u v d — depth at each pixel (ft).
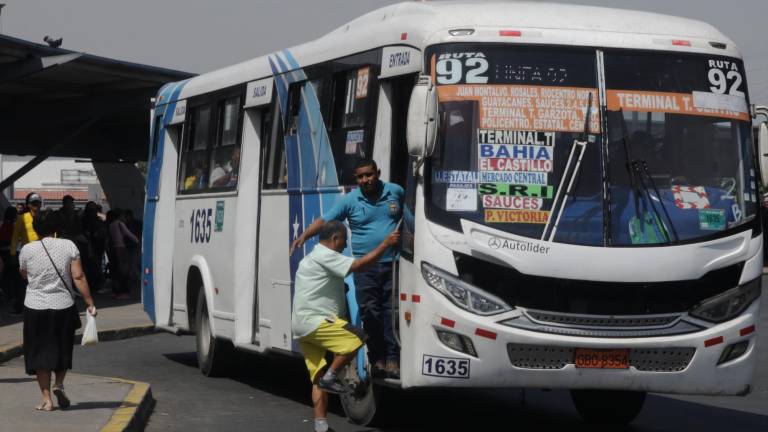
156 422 35.45
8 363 50.34
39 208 70.13
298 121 38.68
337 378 31.09
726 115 30.89
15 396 36.76
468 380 28.91
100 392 37.81
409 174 30.55
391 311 32.17
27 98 100.83
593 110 30.04
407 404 39.91
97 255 89.30
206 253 47.11
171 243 53.42
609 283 28.99
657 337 29.07
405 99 32.78
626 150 29.84
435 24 30.71
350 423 35.12
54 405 34.47
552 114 29.94
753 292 30.14
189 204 49.62
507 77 30.07
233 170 44.52
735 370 29.78
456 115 29.76
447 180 29.45
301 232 37.78
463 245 29.04
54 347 33.45
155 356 56.18
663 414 38.78
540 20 30.81
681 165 30.14
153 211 54.85
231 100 45.57
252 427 34.53
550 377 28.89
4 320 67.82
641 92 30.40
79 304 82.53
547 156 29.66
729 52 31.50
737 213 30.27
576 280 28.89
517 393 43.73
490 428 34.83
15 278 71.10
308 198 37.32
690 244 29.43
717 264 29.63
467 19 30.68
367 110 33.58
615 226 29.30
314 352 31.42
